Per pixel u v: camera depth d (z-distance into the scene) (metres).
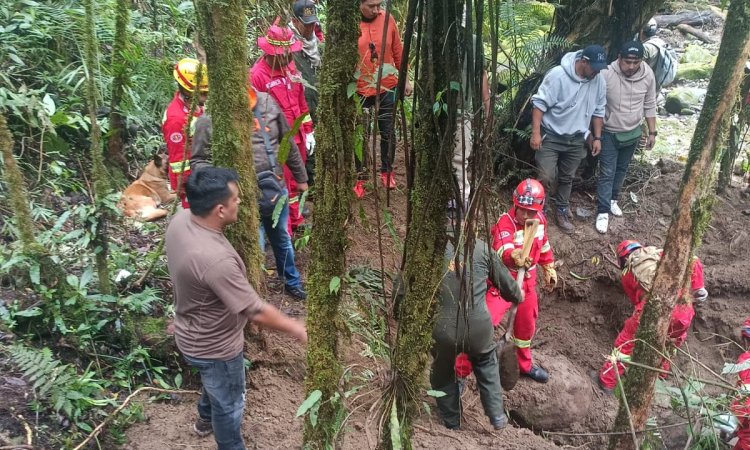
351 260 4.23
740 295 5.34
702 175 2.06
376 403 2.06
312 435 2.10
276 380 3.45
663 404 4.29
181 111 3.42
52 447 2.62
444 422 3.59
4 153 2.79
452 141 1.65
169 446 2.84
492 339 3.35
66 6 5.11
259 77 4.00
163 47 5.46
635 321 4.37
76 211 3.15
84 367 3.08
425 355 1.97
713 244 5.59
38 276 2.92
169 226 2.42
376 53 4.33
